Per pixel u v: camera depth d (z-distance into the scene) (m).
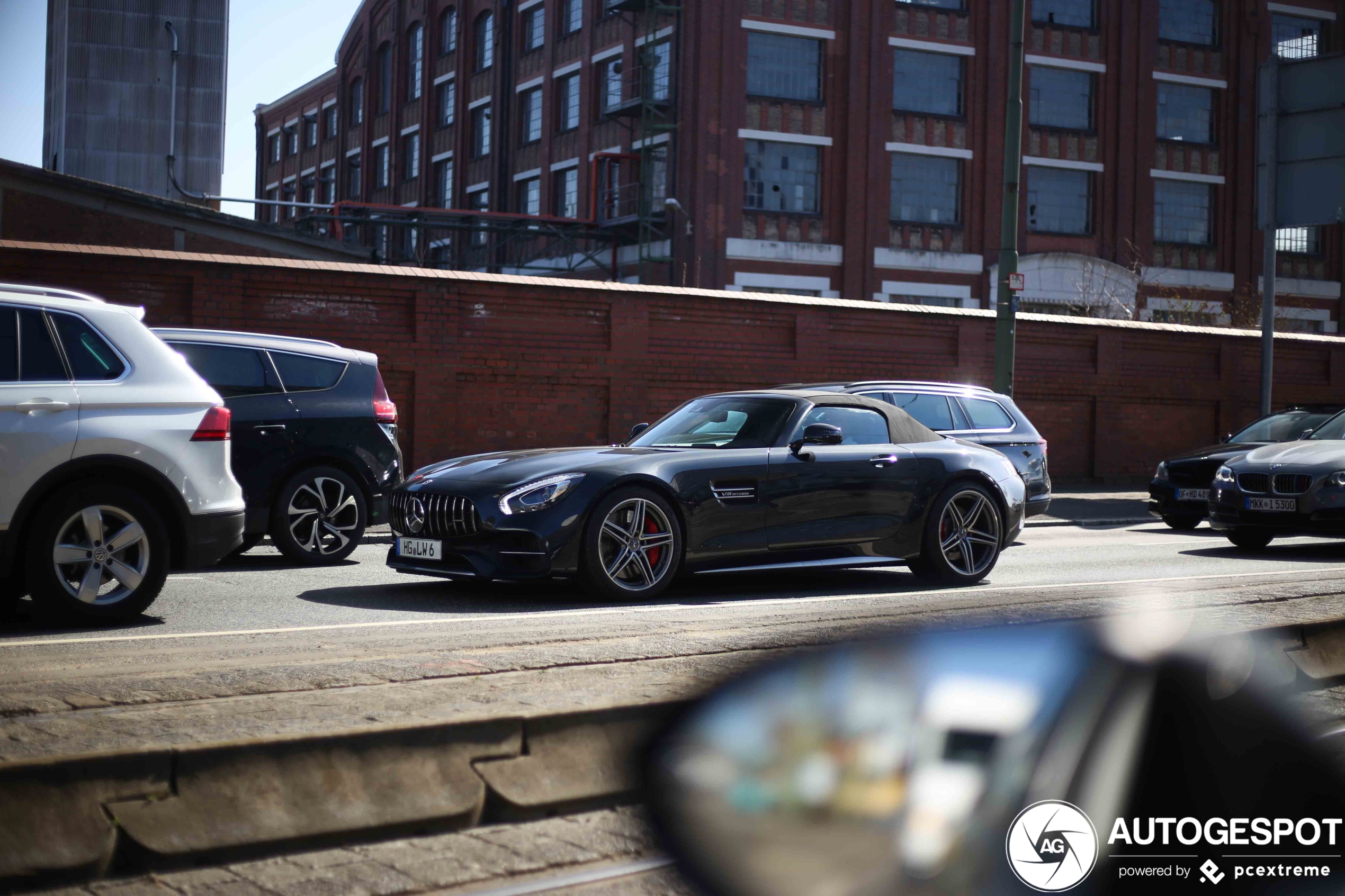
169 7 35.09
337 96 57.69
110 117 34.66
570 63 40.56
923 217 36.69
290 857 3.19
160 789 3.15
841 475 8.29
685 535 7.77
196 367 9.53
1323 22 41.50
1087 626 1.87
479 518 7.39
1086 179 38.50
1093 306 36.25
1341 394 25.06
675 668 5.05
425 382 16.41
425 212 38.25
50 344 6.42
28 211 21.34
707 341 18.50
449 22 48.09
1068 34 38.00
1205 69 39.78
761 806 1.91
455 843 3.32
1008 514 9.05
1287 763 1.92
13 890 2.85
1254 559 11.17
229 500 6.87
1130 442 22.81
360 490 10.06
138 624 6.62
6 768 2.95
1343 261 41.16
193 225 22.84
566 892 2.95
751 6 34.84
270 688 4.63
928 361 20.44
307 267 15.64
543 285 17.17
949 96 36.97
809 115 35.41
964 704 1.76
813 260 35.34
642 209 36.09
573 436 17.52
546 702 4.30
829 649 1.85
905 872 1.77
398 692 4.55
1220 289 39.75
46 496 6.33
